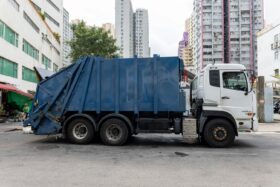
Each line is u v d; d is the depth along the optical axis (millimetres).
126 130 10117
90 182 5562
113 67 10289
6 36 27078
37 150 9141
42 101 10750
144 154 8516
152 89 10062
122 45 91312
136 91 10086
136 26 99500
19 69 31328
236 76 9977
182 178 5875
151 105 10047
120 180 5711
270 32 48062
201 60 111125
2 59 26094
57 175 6062
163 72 10008
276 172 6406
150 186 5332
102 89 10320
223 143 9797
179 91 9938
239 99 9883
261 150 9289
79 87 10477
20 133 14047
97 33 46156
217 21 110750
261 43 51844
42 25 43375
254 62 110188
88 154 8484
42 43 43438
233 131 9805
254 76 9953
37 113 10742
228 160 7680
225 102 9891
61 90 10586
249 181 5672
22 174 6129
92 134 10359
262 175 6137
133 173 6258
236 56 110500
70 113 10789
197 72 11117
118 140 10094
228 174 6207
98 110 10281
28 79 35625
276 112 34438
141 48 99562
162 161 7523
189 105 11164
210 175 6121
